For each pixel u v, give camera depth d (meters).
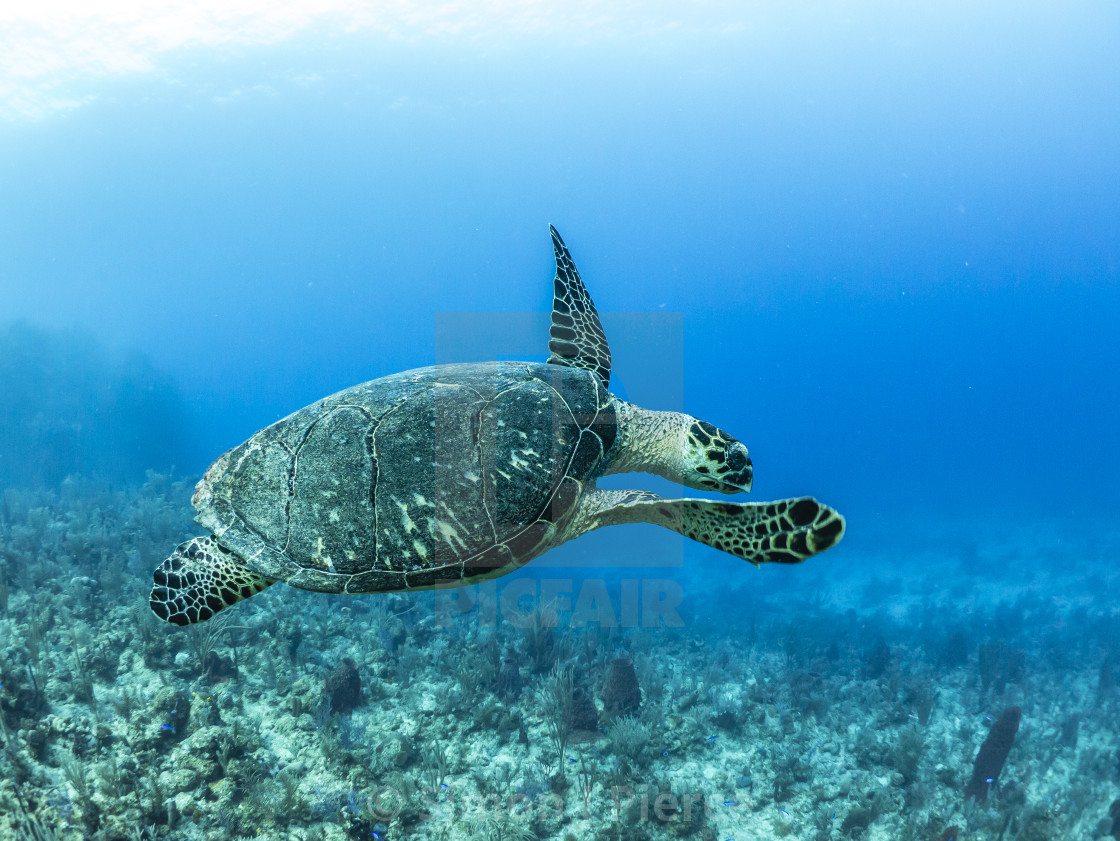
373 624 10.17
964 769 8.45
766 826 7.32
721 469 4.29
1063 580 20.00
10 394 28.84
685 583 19.86
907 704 10.26
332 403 3.81
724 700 9.73
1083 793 8.06
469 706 8.38
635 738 7.86
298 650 8.99
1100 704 10.54
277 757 7.13
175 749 6.81
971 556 22.98
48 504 14.92
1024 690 10.83
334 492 3.42
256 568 3.39
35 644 7.82
